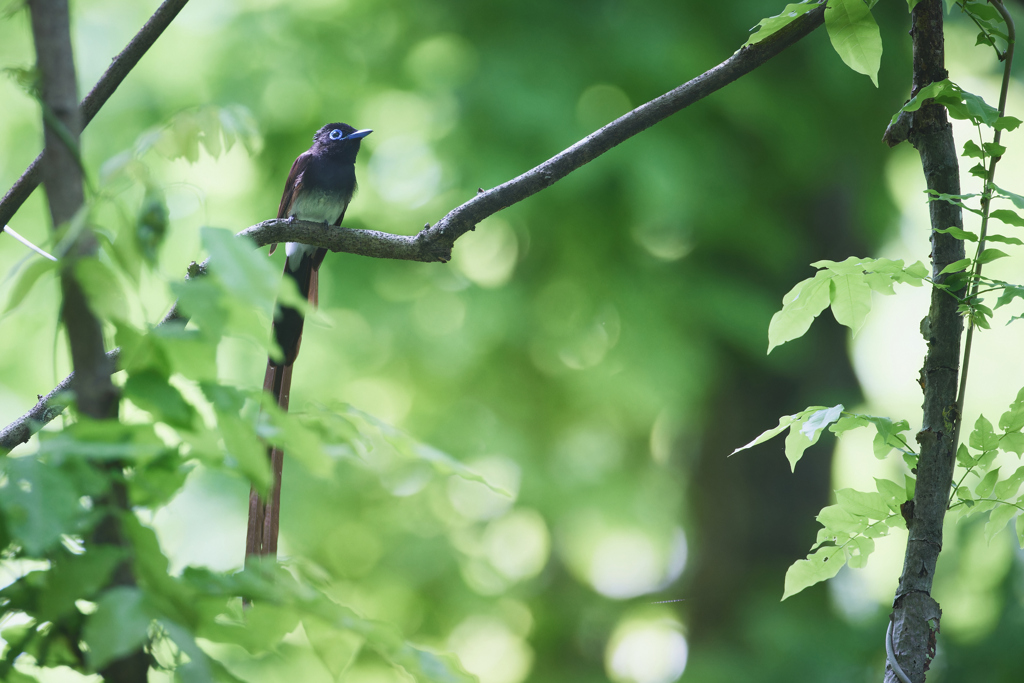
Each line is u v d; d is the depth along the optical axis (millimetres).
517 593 16312
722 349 13602
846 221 13633
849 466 14719
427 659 1784
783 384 13805
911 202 14164
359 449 1930
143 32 3227
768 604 12367
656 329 12047
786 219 13422
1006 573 10500
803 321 3377
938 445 2938
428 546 15180
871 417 3018
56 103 1775
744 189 11969
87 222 1688
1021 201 2838
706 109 11734
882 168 12844
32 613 1755
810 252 13562
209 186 12203
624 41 10953
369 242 4078
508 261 12914
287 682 5059
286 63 11734
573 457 14719
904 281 3141
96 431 1637
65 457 1612
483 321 12375
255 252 1593
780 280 13172
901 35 11867
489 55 11094
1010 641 10008
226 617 1870
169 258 9102
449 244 3998
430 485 15234
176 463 1713
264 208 11961
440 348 12594
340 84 12102
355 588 15086
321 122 11922
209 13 12500
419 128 12125
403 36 11969
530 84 10781
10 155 12875
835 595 12656
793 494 13617
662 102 3799
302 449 1775
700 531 13977
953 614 10930
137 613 1483
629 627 16188
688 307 12141
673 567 16547
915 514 2953
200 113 1826
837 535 3154
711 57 11148
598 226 12016
